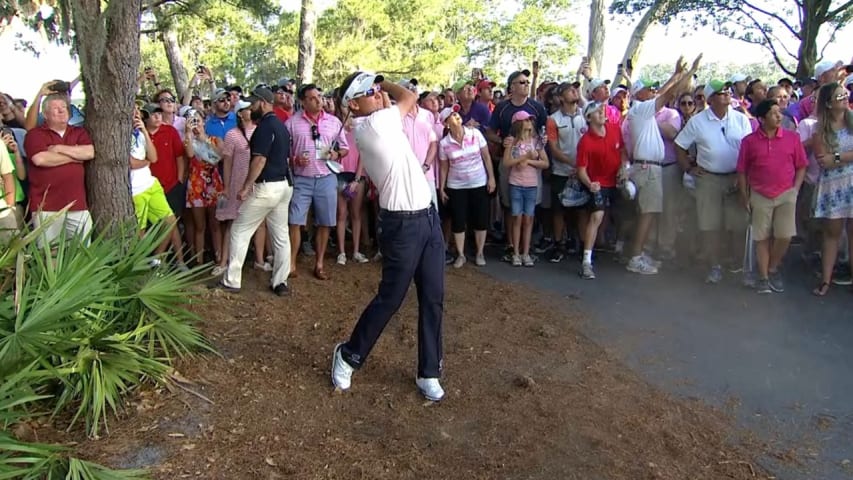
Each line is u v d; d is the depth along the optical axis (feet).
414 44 119.03
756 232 20.31
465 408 13.34
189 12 56.29
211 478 10.70
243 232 19.04
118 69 15.89
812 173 22.44
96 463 10.66
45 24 60.54
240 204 20.10
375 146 12.69
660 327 17.99
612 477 11.14
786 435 12.61
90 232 13.87
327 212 21.16
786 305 19.57
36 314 11.03
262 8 54.03
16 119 22.38
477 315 18.71
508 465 11.43
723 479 11.19
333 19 106.22
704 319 18.60
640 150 22.43
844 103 19.10
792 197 19.93
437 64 115.14
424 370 13.42
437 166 23.93
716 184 21.54
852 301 19.75
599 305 19.81
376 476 10.98
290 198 19.40
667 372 15.25
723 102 21.33
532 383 14.23
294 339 16.33
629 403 13.69
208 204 22.48
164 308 14.12
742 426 12.92
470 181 23.41
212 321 16.88
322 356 15.42
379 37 114.93
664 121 23.93
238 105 24.00
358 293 20.30
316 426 12.46
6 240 14.32
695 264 24.16
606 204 22.57
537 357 15.87
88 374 11.91
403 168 12.84
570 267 24.08
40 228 12.31
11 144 17.97
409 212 12.86
